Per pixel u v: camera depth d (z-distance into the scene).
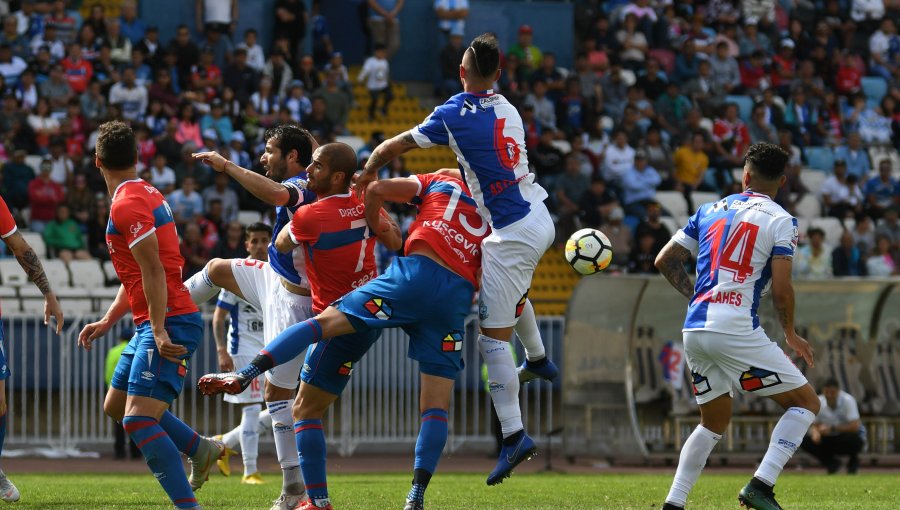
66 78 73.94
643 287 55.94
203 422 61.50
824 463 53.84
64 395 58.75
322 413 24.88
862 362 60.03
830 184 79.56
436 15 89.75
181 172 69.06
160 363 23.00
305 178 26.48
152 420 22.98
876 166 86.12
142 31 79.19
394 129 83.31
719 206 25.58
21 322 58.94
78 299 59.94
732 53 89.44
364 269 25.59
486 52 24.11
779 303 24.64
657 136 77.50
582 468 55.22
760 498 24.80
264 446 62.09
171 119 72.12
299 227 25.03
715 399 25.33
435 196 24.39
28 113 70.94
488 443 62.09
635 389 58.81
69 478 43.28
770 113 84.81
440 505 29.69
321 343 24.48
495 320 24.33
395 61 90.50
